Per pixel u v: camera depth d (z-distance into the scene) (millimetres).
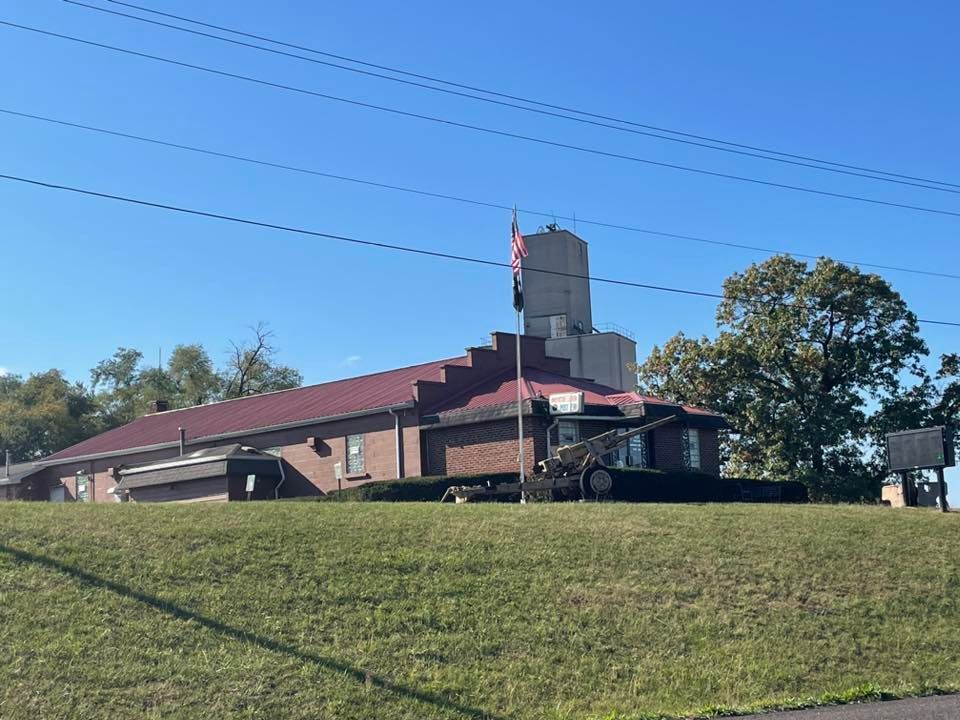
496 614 14883
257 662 12406
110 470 47281
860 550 19422
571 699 12914
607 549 18094
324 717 11453
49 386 74812
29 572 14180
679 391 47281
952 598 17609
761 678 14047
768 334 46500
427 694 12391
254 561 15711
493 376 38188
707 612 15945
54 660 11812
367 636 13680
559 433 33812
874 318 46125
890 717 11750
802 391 46000
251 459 38625
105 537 16172
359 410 36969
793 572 17938
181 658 12273
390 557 16547
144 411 77000
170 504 20375
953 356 46688
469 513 20188
